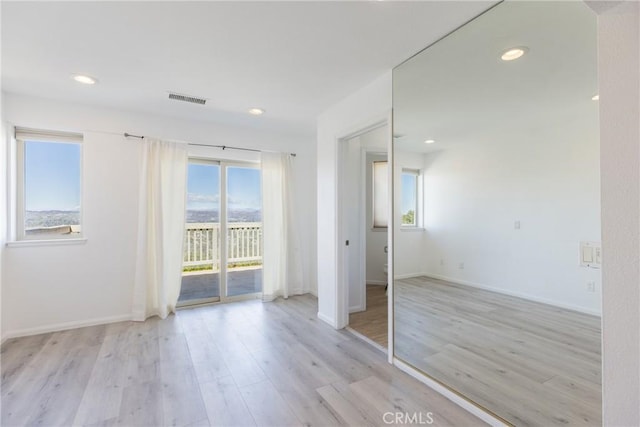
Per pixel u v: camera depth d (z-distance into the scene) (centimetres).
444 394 204
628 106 82
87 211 328
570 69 155
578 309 158
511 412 180
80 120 324
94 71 247
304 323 339
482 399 193
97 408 189
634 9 81
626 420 83
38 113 305
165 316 353
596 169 150
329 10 172
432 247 234
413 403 195
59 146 327
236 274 438
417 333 240
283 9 171
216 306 402
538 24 164
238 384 216
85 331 312
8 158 295
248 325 332
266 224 427
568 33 154
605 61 87
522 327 184
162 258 355
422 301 240
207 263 419
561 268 166
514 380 185
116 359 252
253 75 254
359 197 384
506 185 193
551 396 168
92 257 329
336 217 327
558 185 166
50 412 185
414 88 233
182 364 244
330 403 195
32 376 225
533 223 179
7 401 195
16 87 280
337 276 325
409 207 244
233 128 411
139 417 181
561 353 165
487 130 198
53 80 264
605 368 87
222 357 257
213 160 419
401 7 169
